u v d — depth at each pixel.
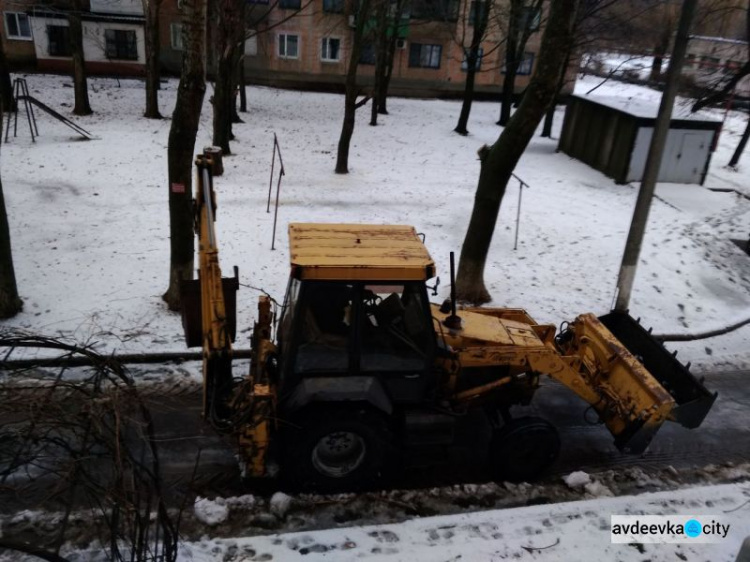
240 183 15.70
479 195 9.80
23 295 9.43
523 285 11.32
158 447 6.56
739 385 8.91
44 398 4.10
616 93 30.45
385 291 5.65
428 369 5.96
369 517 5.84
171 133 8.27
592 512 6.08
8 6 27.73
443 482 6.43
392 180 17.27
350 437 6.01
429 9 27.30
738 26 18.88
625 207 15.95
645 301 11.12
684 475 6.91
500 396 6.83
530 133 9.11
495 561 5.38
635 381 6.47
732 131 26.36
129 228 12.36
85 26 28.31
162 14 29.31
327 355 5.72
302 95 29.58
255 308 9.59
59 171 15.48
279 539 5.42
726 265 12.95
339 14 29.48
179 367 8.12
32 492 5.50
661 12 18.61
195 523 5.60
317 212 14.10
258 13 29.73
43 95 23.88
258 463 5.73
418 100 31.53
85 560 5.02
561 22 8.27
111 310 9.24
